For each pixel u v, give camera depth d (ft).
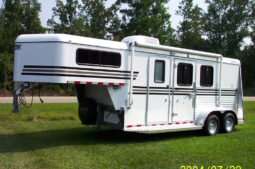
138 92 22.53
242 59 148.25
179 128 24.44
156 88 23.68
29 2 110.73
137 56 22.34
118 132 27.71
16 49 20.04
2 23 104.37
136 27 102.47
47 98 67.92
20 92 20.70
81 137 24.63
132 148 20.56
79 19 114.62
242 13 142.72
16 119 33.17
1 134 25.08
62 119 35.60
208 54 27.55
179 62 25.34
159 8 105.40
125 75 21.77
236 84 31.07
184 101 25.86
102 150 19.77
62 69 18.65
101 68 20.36
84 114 23.17
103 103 22.81
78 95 23.97
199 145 22.04
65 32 113.91
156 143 22.67
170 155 18.65
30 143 21.68
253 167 16.21
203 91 27.53
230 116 28.86
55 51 18.69
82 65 19.45
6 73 98.02
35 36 19.60
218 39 145.48
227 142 23.39
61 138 23.94
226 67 29.89
